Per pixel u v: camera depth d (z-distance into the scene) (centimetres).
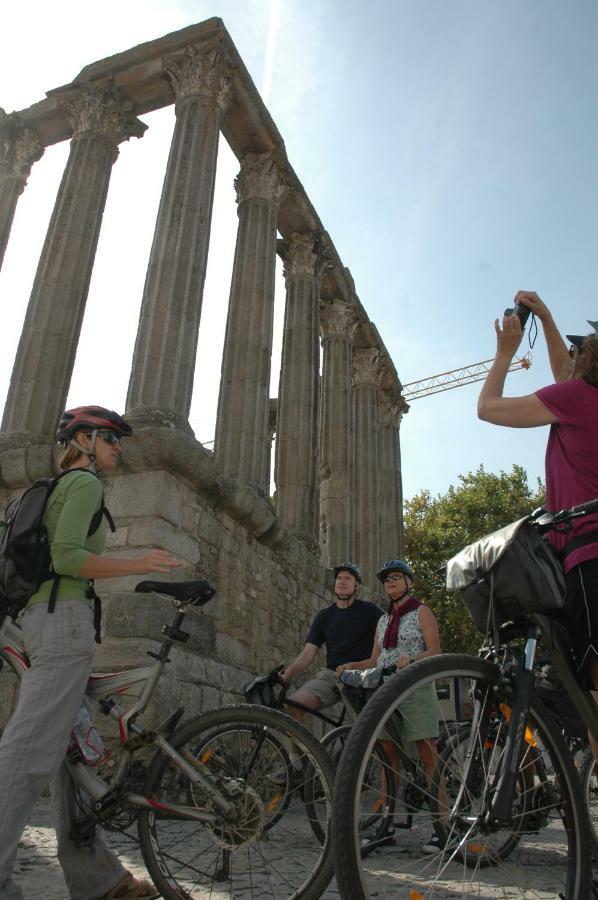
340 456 1802
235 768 316
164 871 300
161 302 1059
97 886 299
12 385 1121
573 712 273
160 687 750
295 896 288
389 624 578
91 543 315
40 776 267
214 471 973
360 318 2059
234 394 1286
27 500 299
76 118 1350
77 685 283
